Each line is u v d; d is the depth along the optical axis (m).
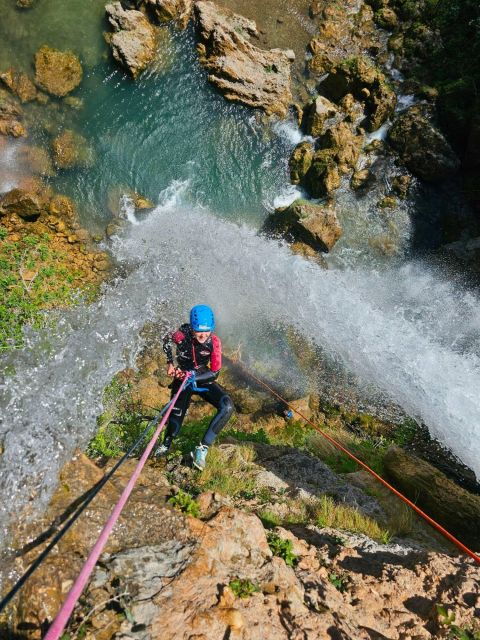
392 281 12.10
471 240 12.26
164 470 5.17
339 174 13.12
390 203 12.89
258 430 8.59
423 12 14.59
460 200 12.95
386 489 7.02
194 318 4.88
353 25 14.93
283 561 3.62
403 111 13.64
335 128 13.33
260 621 3.08
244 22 14.38
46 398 5.19
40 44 13.44
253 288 11.64
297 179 13.51
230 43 13.84
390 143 13.38
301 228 12.35
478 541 5.93
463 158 13.02
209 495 4.01
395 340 10.55
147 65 13.98
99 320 9.67
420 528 6.18
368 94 13.70
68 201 12.50
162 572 3.25
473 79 13.14
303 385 9.91
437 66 14.07
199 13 13.97
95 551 2.38
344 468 7.85
